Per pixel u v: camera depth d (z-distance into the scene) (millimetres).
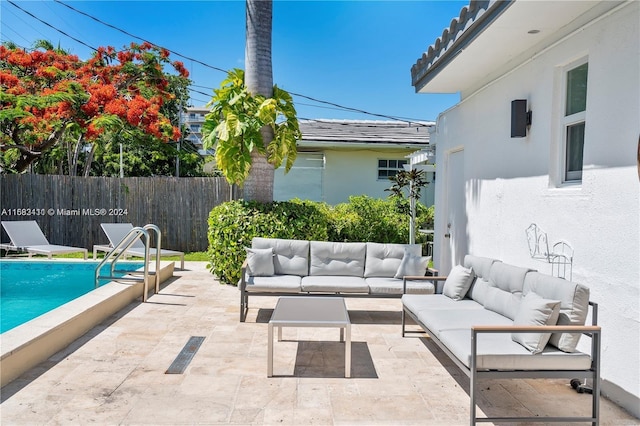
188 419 2869
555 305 2918
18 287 6996
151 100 12312
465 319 3711
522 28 3869
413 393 3332
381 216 9812
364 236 9547
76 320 4379
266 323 5125
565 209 3766
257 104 7105
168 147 16391
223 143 7074
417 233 9828
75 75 11312
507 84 4797
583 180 3527
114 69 11867
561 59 3852
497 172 5027
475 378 2762
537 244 4195
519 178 4535
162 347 4211
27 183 10094
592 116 3422
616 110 3170
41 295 6543
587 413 3051
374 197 12438
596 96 3383
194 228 10766
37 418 2830
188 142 22766
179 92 21281
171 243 10742
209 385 3396
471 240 5766
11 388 3246
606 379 3277
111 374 3549
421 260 5562
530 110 4340
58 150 16094
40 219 10219
